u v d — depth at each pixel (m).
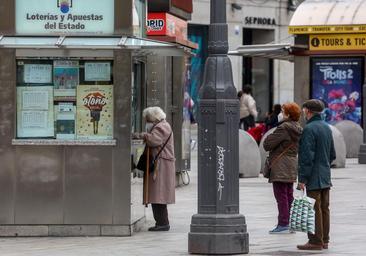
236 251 23.77
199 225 23.81
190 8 43.78
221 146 23.69
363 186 40.81
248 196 37.50
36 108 27.62
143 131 30.17
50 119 27.66
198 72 83.50
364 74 57.66
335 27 57.47
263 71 89.38
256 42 90.50
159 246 25.56
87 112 27.59
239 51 56.97
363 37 57.31
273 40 90.62
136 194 28.61
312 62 58.38
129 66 27.34
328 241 25.19
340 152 50.22
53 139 27.59
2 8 27.58
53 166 27.47
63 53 27.48
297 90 58.66
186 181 42.69
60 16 27.56
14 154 27.47
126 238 27.16
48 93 27.64
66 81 27.64
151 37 38.91
